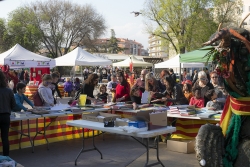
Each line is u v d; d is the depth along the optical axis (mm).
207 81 7727
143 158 6617
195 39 37781
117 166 6117
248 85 2457
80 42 49812
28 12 45844
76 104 8305
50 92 7965
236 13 38844
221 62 2469
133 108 7859
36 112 6953
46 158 6695
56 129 8242
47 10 46312
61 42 48469
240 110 2510
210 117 6406
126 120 5215
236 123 2539
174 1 37500
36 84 19328
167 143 7230
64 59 18344
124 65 29266
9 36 46125
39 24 46312
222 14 38938
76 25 47781
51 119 8047
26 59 15398
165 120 5109
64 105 8195
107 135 9047
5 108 5980
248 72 2443
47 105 7820
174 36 39469
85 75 30703
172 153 6961
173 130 5090
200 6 37781
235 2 38688
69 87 19812
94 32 48562
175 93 7883
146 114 4980
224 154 2545
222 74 2471
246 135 2525
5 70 14742
